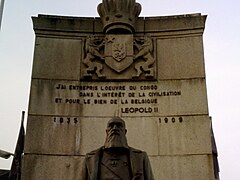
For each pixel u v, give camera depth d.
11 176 13.65
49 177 7.17
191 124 7.54
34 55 8.23
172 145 7.40
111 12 8.50
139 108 7.72
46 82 7.97
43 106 7.74
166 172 7.19
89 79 8.00
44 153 7.35
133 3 8.60
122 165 5.66
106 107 7.75
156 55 8.26
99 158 5.74
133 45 8.26
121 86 7.93
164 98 7.81
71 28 8.50
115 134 5.80
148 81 7.98
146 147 7.40
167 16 8.59
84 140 7.48
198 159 7.24
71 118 7.66
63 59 8.22
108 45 8.27
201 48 8.22
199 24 8.42
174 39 8.38
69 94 7.88
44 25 8.49
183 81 7.94
